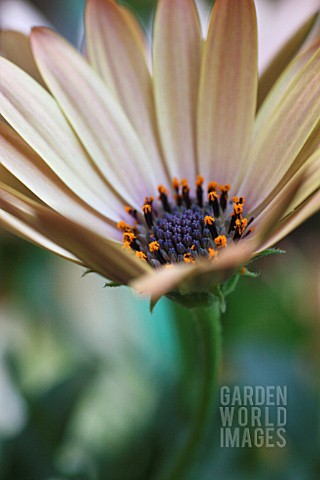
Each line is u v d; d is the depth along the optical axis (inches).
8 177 5.0
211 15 5.2
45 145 5.1
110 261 4.5
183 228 5.3
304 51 5.2
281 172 5.2
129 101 5.5
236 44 5.2
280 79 5.3
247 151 5.4
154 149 5.5
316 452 6.5
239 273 4.8
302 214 4.5
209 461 6.5
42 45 5.3
